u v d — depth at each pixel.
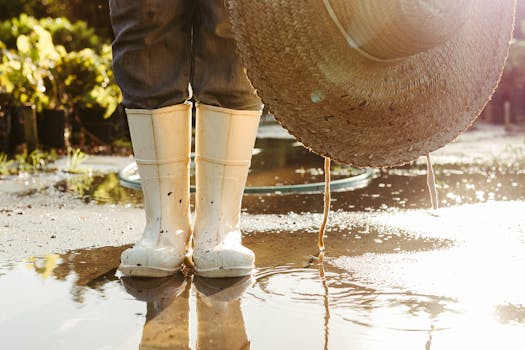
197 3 2.63
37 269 2.59
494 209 3.70
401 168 5.57
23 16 10.73
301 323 2.01
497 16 2.51
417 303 2.18
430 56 2.44
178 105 2.65
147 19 2.54
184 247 2.65
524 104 10.41
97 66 7.75
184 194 2.70
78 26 10.77
